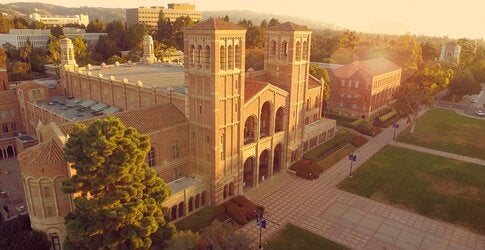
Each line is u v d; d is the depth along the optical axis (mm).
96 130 39188
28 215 54500
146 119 57062
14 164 79000
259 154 67562
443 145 94188
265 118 71375
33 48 168000
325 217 59219
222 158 59688
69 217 42469
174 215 55688
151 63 107625
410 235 54906
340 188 69188
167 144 58125
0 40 196375
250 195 65750
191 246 42219
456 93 143375
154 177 43125
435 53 195250
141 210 40656
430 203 64250
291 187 69188
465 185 71375
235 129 60531
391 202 64438
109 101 80250
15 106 90875
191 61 56812
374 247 51875
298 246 51719
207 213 57125
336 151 86625
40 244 47406
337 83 118000
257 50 162000
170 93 62594
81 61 147250
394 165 80375
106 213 38500
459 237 54656
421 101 109188
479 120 118562
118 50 173000
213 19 54625
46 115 80500
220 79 54906
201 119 58031
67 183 39875
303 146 81250
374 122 111000
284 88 71938
